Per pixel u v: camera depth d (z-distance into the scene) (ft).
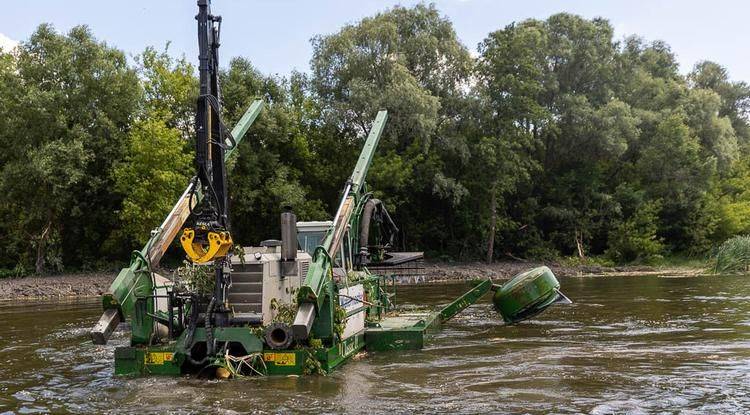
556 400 31.45
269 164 157.17
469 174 179.01
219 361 35.78
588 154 200.64
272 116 155.02
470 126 175.52
